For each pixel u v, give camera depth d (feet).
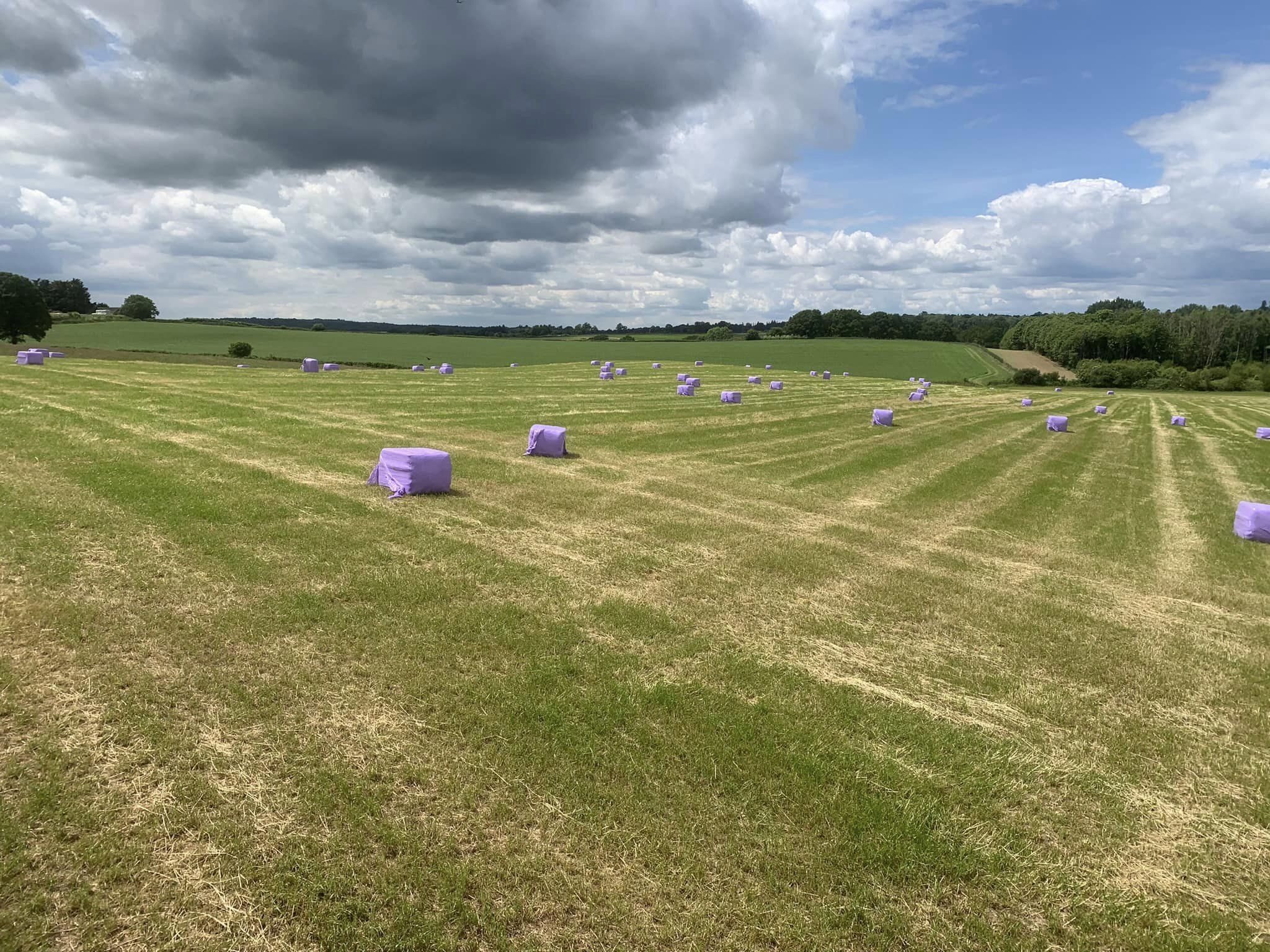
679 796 17.08
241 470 46.57
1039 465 76.28
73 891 13.21
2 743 17.02
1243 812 18.43
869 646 26.89
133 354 201.46
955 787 18.43
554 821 15.94
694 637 26.27
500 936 12.98
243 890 13.56
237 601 25.95
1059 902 14.92
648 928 13.42
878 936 13.64
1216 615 33.42
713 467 61.72
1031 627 29.78
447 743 18.51
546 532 38.42
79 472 42.47
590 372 192.13
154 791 15.90
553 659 23.52
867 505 51.39
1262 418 162.61
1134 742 21.35
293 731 18.47
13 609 23.65
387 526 37.04
